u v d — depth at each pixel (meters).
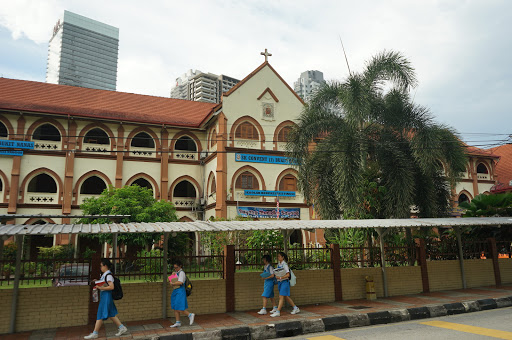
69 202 25.58
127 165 27.75
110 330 8.70
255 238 14.38
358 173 14.51
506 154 39.94
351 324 9.27
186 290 9.05
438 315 10.20
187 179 29.22
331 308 10.76
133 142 29.55
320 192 16.45
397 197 14.86
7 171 24.89
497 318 9.37
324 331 8.91
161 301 10.12
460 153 14.94
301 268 12.77
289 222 11.16
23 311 8.91
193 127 29.45
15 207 24.48
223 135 26.44
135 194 22.44
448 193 16.95
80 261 9.65
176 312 8.97
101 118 26.77
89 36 199.00
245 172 26.94
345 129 15.45
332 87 16.77
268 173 27.44
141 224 10.19
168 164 28.81
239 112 27.34
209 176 28.38
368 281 12.30
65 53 190.50
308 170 16.45
